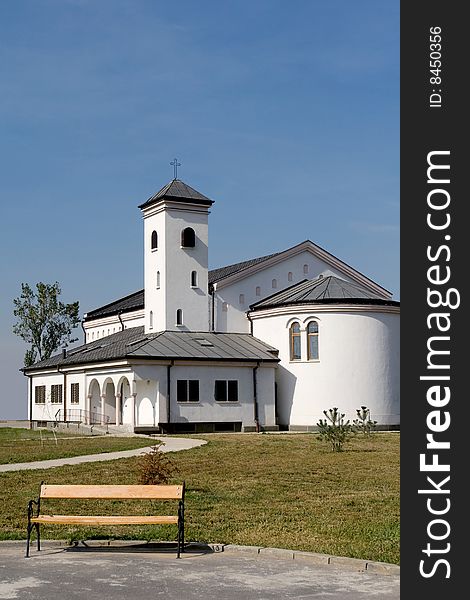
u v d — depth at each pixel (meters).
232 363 48.75
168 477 23.41
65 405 55.84
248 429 48.88
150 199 54.91
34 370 60.88
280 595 10.82
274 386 50.25
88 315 72.00
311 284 52.81
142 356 46.34
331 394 48.50
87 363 51.56
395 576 11.92
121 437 41.16
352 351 48.62
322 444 35.47
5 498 19.70
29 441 39.47
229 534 15.00
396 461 28.19
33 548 14.00
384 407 48.88
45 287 82.25
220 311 54.03
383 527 15.51
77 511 17.66
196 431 47.41
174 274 53.00
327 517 16.80
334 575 11.97
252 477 23.66
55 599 10.58
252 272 55.31
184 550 13.73
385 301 49.56
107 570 12.28
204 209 54.19
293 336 50.28
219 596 10.77
